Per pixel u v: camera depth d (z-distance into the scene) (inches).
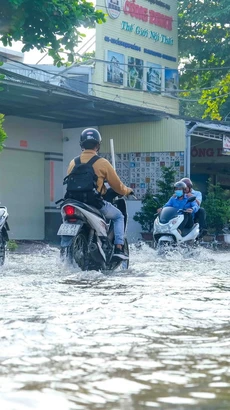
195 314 160.9
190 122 896.9
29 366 102.0
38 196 948.6
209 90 1316.4
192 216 518.0
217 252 612.4
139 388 87.4
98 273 294.2
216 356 110.7
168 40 1067.9
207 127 900.6
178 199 532.7
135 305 177.0
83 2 614.9
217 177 1157.7
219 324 145.6
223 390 86.7
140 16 1014.4
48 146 951.0
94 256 317.7
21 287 227.8
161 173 913.5
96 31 956.6
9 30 588.7
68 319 150.4
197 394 84.4
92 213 312.2
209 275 296.0
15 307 171.6
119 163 944.9
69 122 963.3
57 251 597.0
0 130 578.6
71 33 607.5
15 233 918.4
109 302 183.6
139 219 891.4
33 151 938.7
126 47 992.9
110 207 326.0
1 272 301.7
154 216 871.1
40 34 606.5
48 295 201.5
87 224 315.0
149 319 151.9
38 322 145.3
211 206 884.6
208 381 92.0
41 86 704.4
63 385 88.8
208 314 160.9
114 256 324.2
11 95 764.6
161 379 93.1
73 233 305.3
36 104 820.0
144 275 294.2
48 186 954.7
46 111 848.3
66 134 971.3
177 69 1079.6
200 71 1317.7
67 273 294.5
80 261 313.9
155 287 232.4
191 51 1258.6
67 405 78.2
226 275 296.5
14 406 77.5
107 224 322.7
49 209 954.1
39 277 272.8
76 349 116.2
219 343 122.7
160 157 916.0
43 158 955.3
